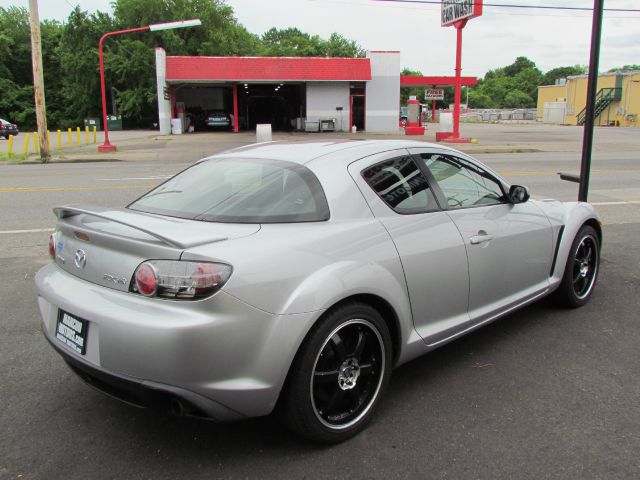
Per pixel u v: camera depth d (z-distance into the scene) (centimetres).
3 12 6988
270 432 302
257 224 287
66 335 283
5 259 655
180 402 251
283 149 357
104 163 2003
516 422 308
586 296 490
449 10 2611
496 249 379
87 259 285
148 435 300
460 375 365
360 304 289
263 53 8494
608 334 428
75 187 1259
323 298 268
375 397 306
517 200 404
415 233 327
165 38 5541
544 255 432
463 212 367
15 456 281
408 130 3478
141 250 257
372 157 339
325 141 378
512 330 438
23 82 6750
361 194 317
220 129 4309
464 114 8450
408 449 284
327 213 299
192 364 243
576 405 325
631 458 274
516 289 409
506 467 268
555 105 6384
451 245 344
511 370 371
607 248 681
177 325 241
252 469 269
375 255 300
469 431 300
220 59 3734
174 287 246
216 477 263
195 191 333
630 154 2159
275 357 257
